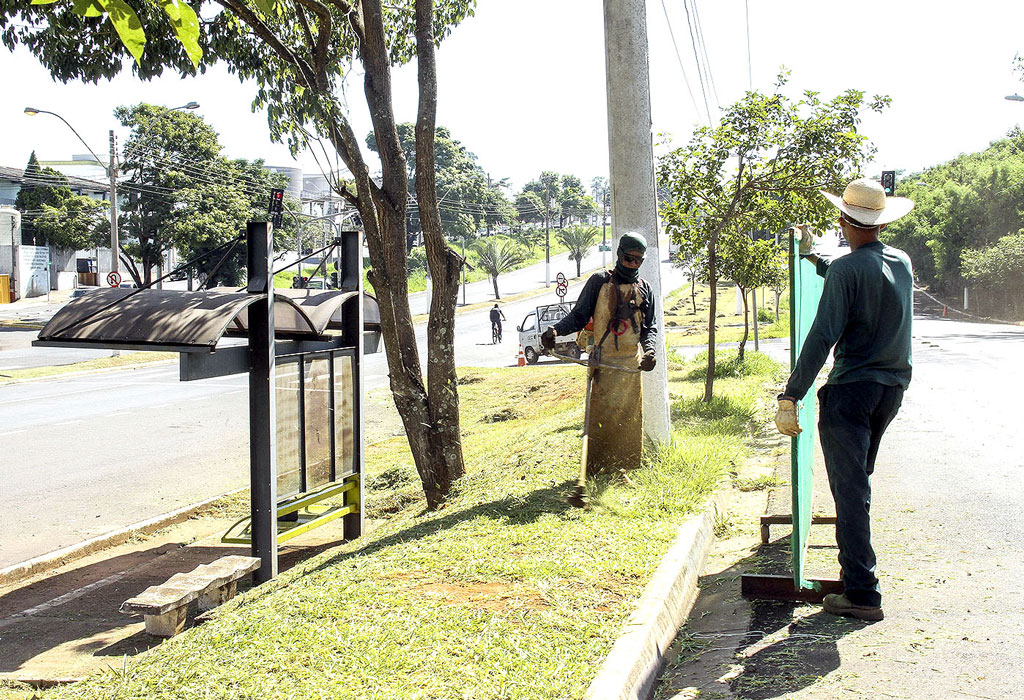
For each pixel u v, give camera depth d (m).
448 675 3.46
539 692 3.32
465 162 109.00
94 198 71.19
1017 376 16.72
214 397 21.91
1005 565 4.84
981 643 3.79
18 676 5.45
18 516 10.28
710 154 13.15
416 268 90.44
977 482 7.11
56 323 6.64
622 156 8.37
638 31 8.30
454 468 8.33
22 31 7.67
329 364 8.43
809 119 12.34
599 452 6.93
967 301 53.41
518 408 17.39
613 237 8.48
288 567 8.06
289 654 3.72
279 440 7.64
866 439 4.20
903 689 3.43
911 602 4.36
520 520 5.78
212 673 3.63
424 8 8.20
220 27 8.86
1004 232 54.31
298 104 8.29
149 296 7.00
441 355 8.31
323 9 7.98
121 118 52.84
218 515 10.54
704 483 6.75
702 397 13.09
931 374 17.56
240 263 55.34
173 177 52.75
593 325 6.91
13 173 64.19
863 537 4.20
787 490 7.29
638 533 5.43
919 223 62.41
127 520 10.13
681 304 66.62
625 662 3.56
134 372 29.31
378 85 8.23
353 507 8.84
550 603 4.21
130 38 2.67
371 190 8.26
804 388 4.06
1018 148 67.62
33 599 7.48
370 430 17.19
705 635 4.33
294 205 66.50
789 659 3.85
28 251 60.72
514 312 62.53
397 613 4.13
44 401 21.11
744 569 5.36
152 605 5.79
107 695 3.68
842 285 4.05
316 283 66.88
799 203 12.84
